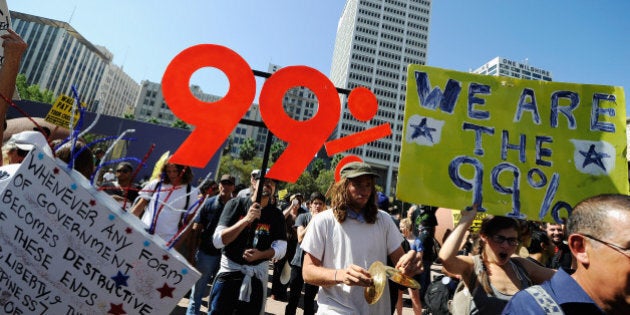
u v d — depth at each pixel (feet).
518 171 7.93
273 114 8.77
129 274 4.38
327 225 6.84
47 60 281.54
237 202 9.44
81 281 4.30
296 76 9.18
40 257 4.26
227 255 9.04
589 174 7.98
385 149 293.43
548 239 10.83
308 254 6.75
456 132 8.11
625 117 8.36
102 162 4.53
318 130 9.11
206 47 8.39
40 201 4.33
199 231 13.58
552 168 7.99
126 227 4.43
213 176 61.67
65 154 5.48
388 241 7.14
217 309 8.63
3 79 5.98
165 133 66.80
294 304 13.96
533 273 6.84
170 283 4.45
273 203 10.17
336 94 9.53
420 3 341.00
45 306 4.21
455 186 7.72
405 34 330.13
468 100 8.36
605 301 3.41
